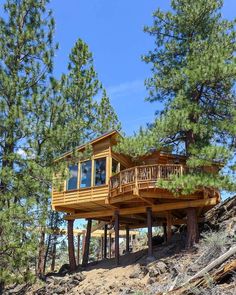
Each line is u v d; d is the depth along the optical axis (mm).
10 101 15719
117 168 20031
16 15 16891
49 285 17859
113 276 16391
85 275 17797
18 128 14703
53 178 14938
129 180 17250
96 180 19516
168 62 19109
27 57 16688
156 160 19297
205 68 16078
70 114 16641
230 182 14773
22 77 16078
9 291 19031
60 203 20438
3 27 16656
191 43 17828
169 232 19031
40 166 14609
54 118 15789
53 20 17109
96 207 20688
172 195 17031
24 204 13891
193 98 17859
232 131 15922
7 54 16344
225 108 17453
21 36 16438
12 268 13789
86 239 21016
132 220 22906
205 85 17219
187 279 10984
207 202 16453
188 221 16859
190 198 17188
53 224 24938
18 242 13484
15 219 13477
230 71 15844
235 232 14172
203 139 17375
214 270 10234
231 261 10172
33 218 13992
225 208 19812
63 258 34344
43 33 16938
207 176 15266
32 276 13984
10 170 13969
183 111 15992
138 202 18438
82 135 17203
